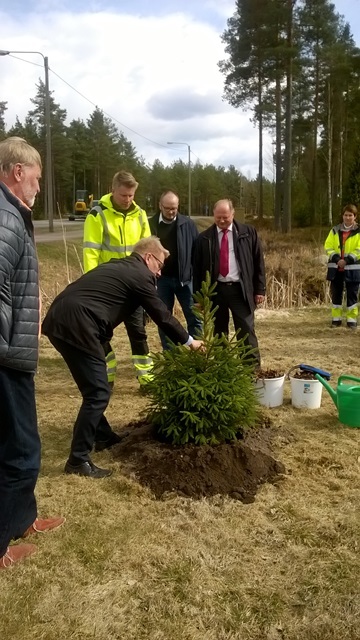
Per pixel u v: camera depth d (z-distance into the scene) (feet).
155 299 13.65
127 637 8.48
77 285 13.30
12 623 8.68
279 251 67.72
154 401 13.91
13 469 9.72
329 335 29.27
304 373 18.45
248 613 8.93
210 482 12.66
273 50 92.38
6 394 9.38
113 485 12.88
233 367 13.82
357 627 8.68
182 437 13.66
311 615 8.90
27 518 10.66
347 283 30.55
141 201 226.38
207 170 289.12
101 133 193.36
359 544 10.65
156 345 26.78
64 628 8.61
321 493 12.60
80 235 84.74
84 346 12.86
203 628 8.66
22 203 9.25
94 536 10.90
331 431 16.19
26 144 9.45
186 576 9.74
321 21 99.25
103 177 196.34
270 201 234.99
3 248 8.73
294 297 41.04
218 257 19.33
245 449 13.41
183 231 20.45
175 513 11.78
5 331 9.06
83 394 13.24
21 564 10.11
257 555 10.37
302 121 124.36
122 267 13.55
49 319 13.04
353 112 128.47
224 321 20.04
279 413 17.61
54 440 15.65
